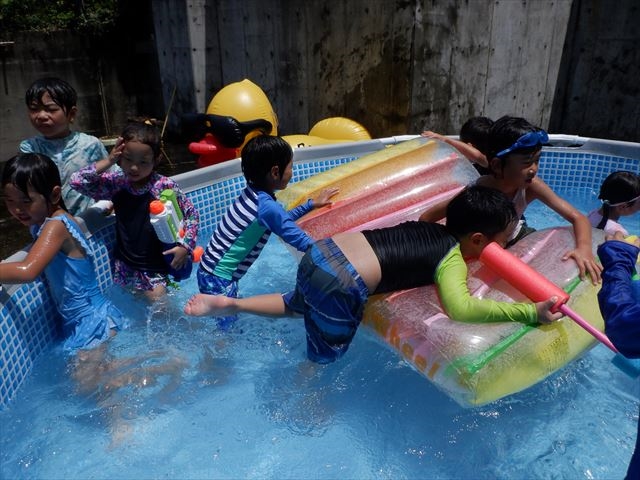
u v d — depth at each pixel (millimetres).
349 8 6785
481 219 2551
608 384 2811
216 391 2744
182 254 3139
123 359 2850
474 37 6930
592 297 2678
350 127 6023
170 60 7887
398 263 2541
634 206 3566
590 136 8133
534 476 2305
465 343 2387
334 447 2453
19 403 2652
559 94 8055
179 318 3195
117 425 2521
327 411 2639
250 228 3047
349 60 7027
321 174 3863
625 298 1679
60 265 2809
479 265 2791
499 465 2357
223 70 7703
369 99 7074
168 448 2428
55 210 2781
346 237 2650
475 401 2342
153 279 3256
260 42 7406
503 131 2900
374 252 2549
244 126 5391
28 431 2500
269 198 3002
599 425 2545
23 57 7277
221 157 5523
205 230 4355
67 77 7758
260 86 7621
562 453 2404
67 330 3000
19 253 2828
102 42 7961
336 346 2643
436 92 6941
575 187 5211
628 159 4910
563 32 7645
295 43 7258
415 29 6426
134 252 3199
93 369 2779
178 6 7383
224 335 3100
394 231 2643
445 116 7160
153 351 2922
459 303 2418
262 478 2295
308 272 2564
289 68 7418
